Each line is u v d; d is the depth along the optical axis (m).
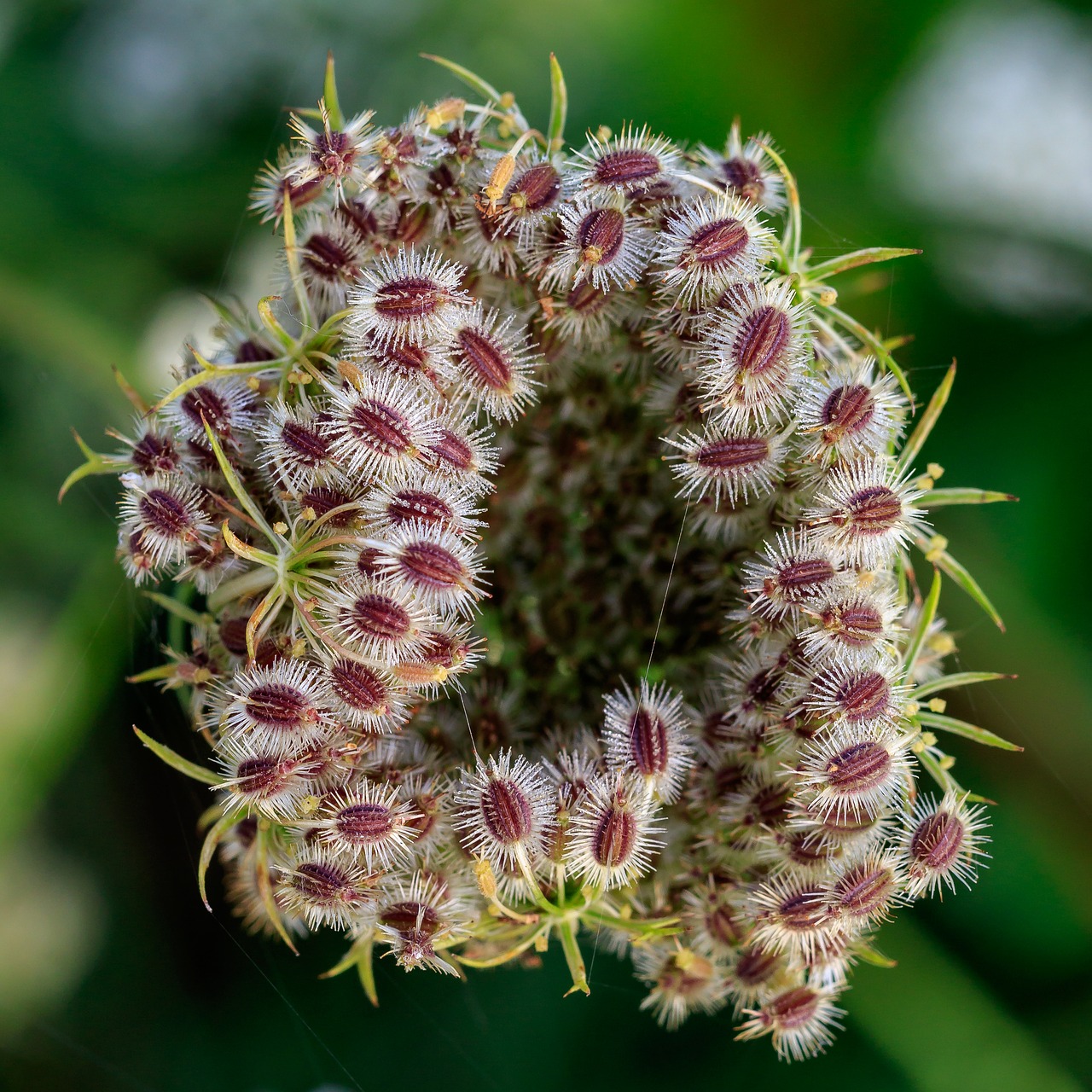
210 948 0.29
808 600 0.27
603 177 0.27
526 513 0.29
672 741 0.27
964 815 0.27
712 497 0.28
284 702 0.27
